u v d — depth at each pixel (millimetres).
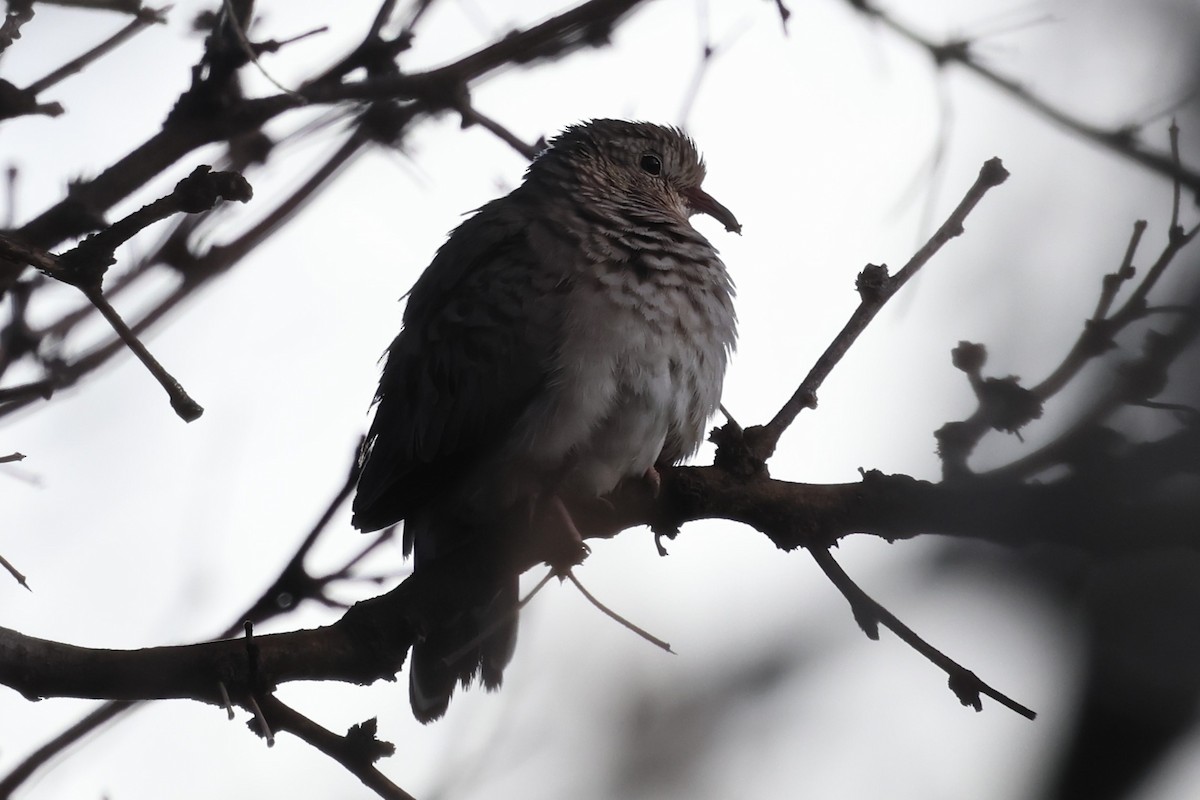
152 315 8844
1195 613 7418
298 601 8094
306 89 7883
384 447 9984
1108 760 7777
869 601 7043
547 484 8383
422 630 7398
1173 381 6562
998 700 6629
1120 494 6309
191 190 5633
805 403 7789
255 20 8297
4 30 7086
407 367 10000
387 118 8938
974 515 6766
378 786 6449
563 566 7965
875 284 7715
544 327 9531
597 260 9734
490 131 8164
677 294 9750
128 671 6641
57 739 7258
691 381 9789
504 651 9188
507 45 8125
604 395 9414
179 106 7730
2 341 8570
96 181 7605
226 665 6695
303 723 6543
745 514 7613
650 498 8031
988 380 6895
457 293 9953
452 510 9844
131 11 7816
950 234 7676
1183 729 7586
